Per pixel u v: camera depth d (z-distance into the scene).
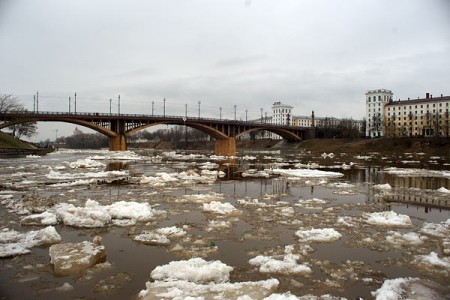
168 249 10.75
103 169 38.81
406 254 10.58
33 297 7.54
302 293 7.91
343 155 87.12
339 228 13.59
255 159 68.19
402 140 93.25
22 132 98.62
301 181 29.09
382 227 13.77
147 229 13.00
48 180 27.44
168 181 27.78
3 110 86.75
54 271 8.91
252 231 12.96
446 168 45.72
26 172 33.41
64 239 11.61
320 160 65.69
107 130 89.50
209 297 7.37
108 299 7.49
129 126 95.56
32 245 10.85
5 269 9.05
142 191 22.34
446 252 10.62
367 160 66.00
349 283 8.49
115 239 11.72
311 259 10.09
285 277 8.77
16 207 16.02
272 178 31.34
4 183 25.33
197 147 169.38
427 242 11.82
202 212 16.11
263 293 7.66
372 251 10.84
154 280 8.45
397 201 19.80
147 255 10.20
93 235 12.16
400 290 7.94
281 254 10.46
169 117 98.88
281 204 18.48
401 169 43.16
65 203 16.95
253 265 9.55
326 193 22.62
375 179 31.58
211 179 29.77
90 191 22.09
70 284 8.20
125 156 70.75
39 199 16.55
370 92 147.62
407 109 132.75
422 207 18.08
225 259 10.02
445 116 117.44
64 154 79.12
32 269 9.06
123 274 8.80
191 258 9.94
